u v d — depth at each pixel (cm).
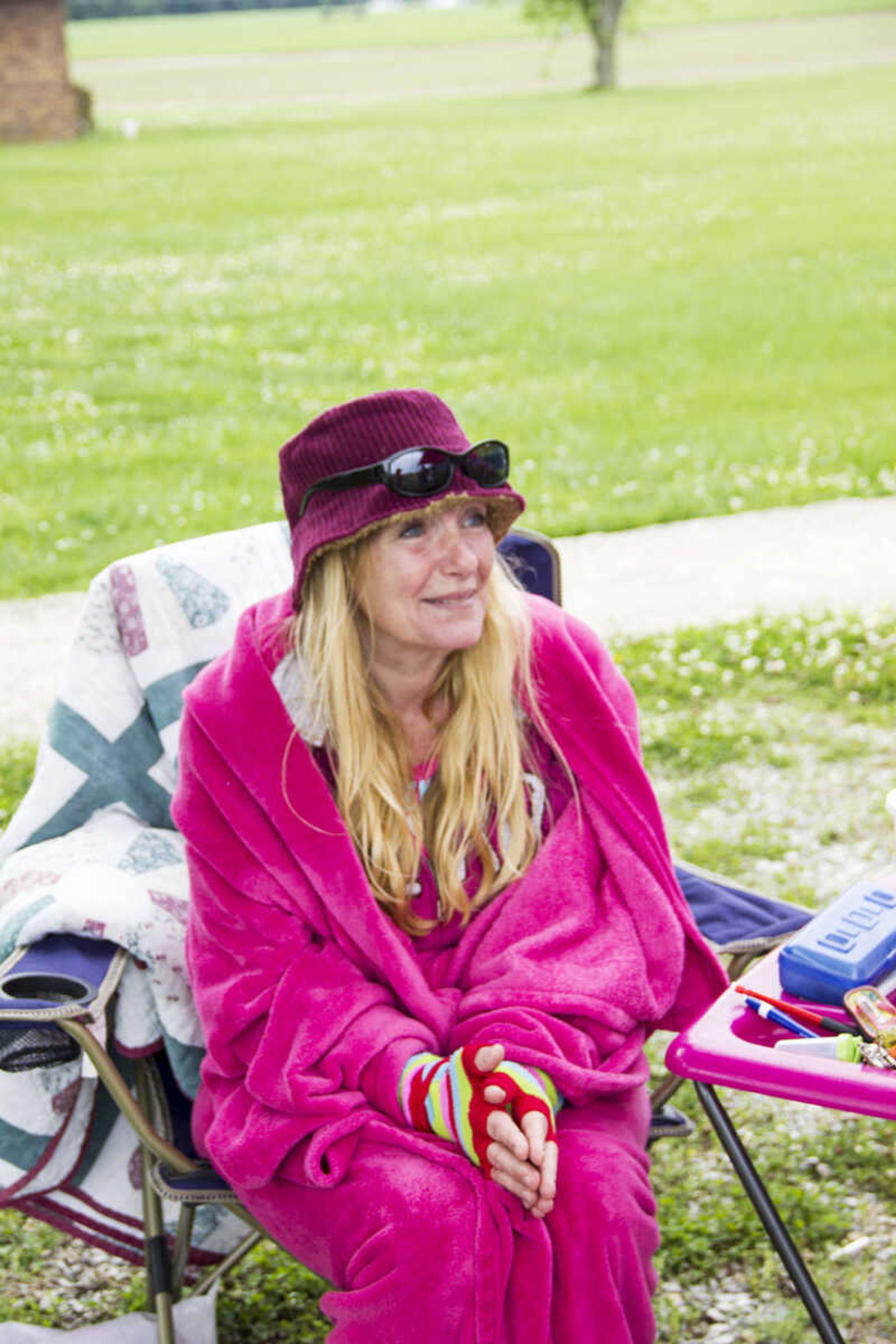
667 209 2475
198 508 1026
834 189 2580
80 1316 340
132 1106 281
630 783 295
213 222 2547
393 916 287
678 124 3834
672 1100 400
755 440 1162
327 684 282
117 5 12975
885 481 1007
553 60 6725
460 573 271
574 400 1330
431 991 282
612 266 2012
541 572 358
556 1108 262
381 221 2489
